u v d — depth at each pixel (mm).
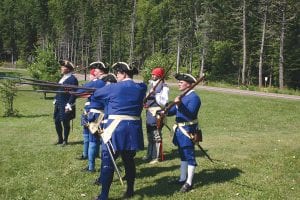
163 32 81000
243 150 10297
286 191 7234
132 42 79562
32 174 8102
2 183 7566
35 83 7035
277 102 23281
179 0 64688
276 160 9305
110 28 83750
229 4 60750
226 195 6965
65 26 90188
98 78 8180
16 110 17484
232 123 15055
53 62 27250
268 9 50156
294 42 55781
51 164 8781
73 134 12188
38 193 7047
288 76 56500
